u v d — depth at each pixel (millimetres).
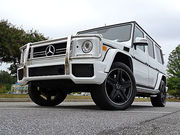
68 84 3504
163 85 6031
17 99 8062
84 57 3213
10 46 18391
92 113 2703
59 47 3473
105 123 1857
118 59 3834
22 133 1370
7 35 18375
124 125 1776
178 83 35812
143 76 4715
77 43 3301
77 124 1762
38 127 1585
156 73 5766
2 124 1697
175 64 38656
